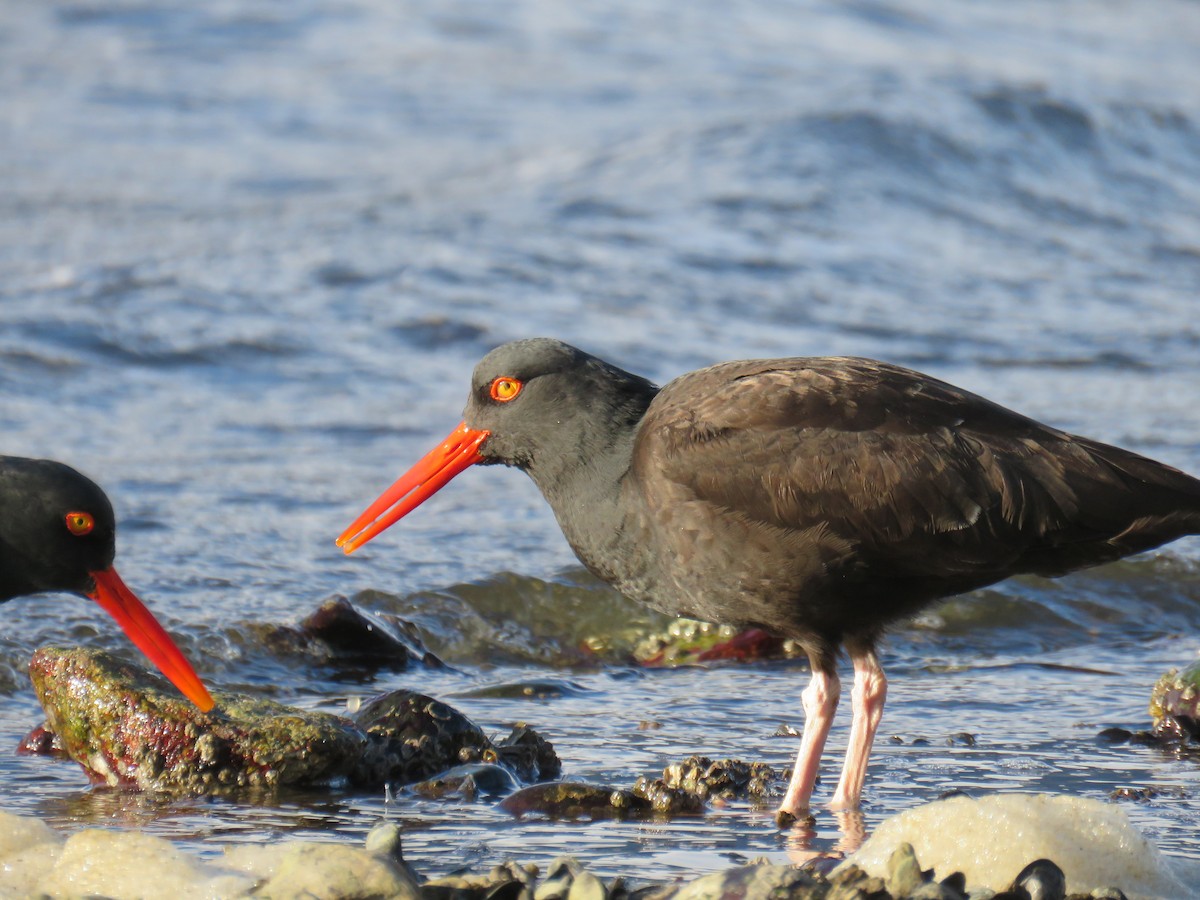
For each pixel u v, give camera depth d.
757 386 9.20
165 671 9.17
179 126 32.09
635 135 30.97
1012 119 31.47
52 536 9.00
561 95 34.44
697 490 9.06
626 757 10.05
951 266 25.80
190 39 37.56
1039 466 9.07
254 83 34.91
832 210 27.12
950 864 7.43
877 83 33.12
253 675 11.56
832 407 9.07
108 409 18.50
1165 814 8.81
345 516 15.27
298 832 8.51
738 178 27.84
